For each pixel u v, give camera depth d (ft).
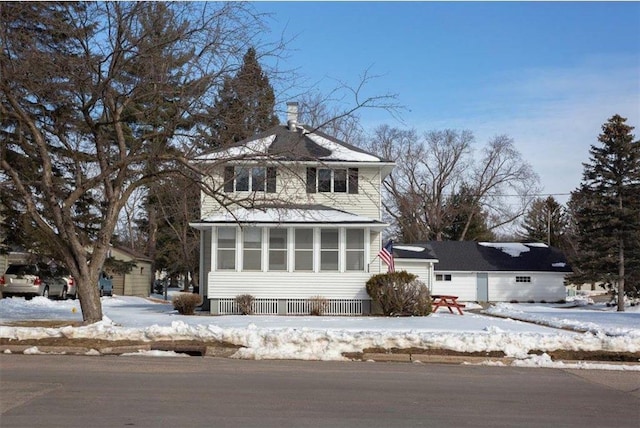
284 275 87.30
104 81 53.67
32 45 52.75
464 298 168.14
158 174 57.62
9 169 59.31
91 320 59.93
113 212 60.54
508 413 28.37
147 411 27.09
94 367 39.73
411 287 84.28
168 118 58.03
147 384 33.78
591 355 47.73
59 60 52.70
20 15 53.26
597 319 88.22
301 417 26.55
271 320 72.79
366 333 49.70
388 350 47.55
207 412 27.14
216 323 67.77
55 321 65.10
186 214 66.95
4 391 31.17
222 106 55.67
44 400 29.04
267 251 87.86
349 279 87.40
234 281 87.10
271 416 26.63
